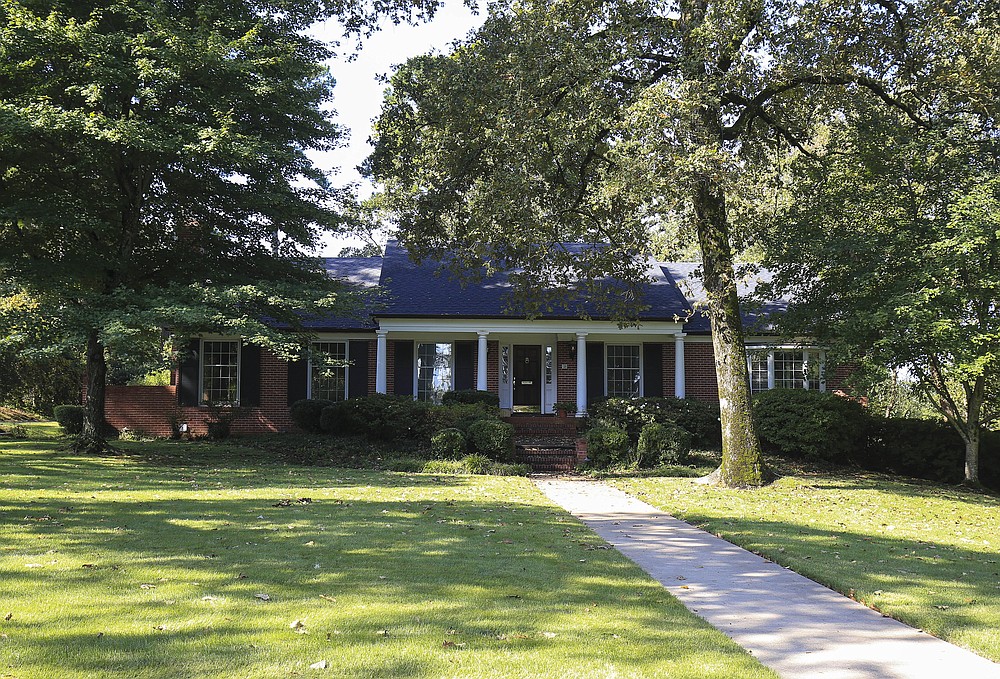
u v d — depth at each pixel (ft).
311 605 18.71
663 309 81.20
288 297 56.44
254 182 59.77
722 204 53.83
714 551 28.94
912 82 54.65
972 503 48.11
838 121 61.00
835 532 33.65
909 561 27.55
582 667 14.83
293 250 65.46
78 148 51.16
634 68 52.65
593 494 46.32
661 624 18.21
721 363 53.93
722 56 48.60
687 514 37.76
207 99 53.47
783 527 34.45
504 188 53.93
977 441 59.62
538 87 49.19
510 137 49.93
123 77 49.90
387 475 53.93
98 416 61.62
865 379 50.03
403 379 82.07
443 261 89.25
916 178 53.62
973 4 48.62
